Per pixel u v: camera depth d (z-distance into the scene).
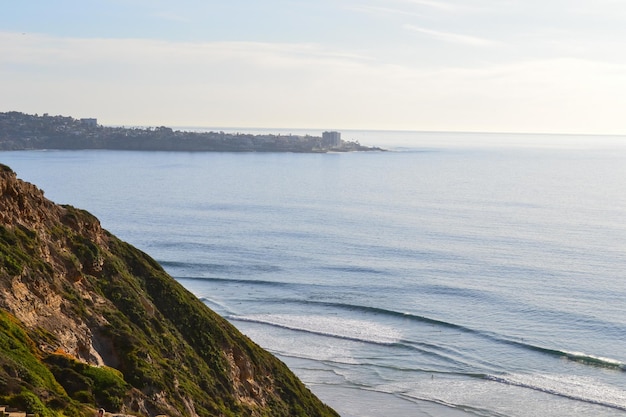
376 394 68.38
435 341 85.12
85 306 39.16
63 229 44.69
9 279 33.50
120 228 172.50
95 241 47.78
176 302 48.47
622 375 74.69
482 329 90.12
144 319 42.97
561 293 109.06
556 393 69.25
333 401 66.19
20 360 28.22
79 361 31.94
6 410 23.73
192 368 43.09
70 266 41.16
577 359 79.12
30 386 26.22
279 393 49.38
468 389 70.25
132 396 31.88
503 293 109.06
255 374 48.53
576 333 88.94
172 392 36.81
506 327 91.31
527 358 79.69
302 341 84.31
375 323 92.81
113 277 45.19
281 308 99.31
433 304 102.75
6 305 32.16
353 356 79.38
